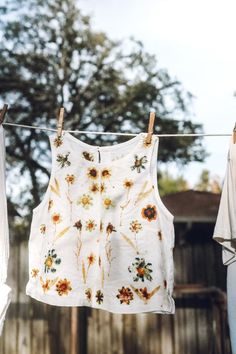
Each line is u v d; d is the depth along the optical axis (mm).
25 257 6262
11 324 6027
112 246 2551
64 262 2527
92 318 5996
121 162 2652
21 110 6512
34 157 6570
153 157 2621
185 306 6016
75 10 6789
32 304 6082
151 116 2654
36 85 6484
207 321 5949
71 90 6676
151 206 2568
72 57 6734
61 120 2658
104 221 2592
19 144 6500
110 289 2494
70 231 2566
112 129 6594
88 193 2633
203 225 6184
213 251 6164
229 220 2465
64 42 6730
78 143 2672
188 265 6133
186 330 5957
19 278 6172
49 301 2480
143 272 2494
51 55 6652
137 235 2545
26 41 6562
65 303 2477
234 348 2371
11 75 6438
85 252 2559
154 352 5930
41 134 6535
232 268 2445
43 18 6691
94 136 6523
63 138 2660
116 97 6703
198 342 5910
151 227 2543
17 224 6418
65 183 2627
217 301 5703
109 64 6801
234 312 2402
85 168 2658
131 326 5996
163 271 2482
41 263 2541
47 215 2594
